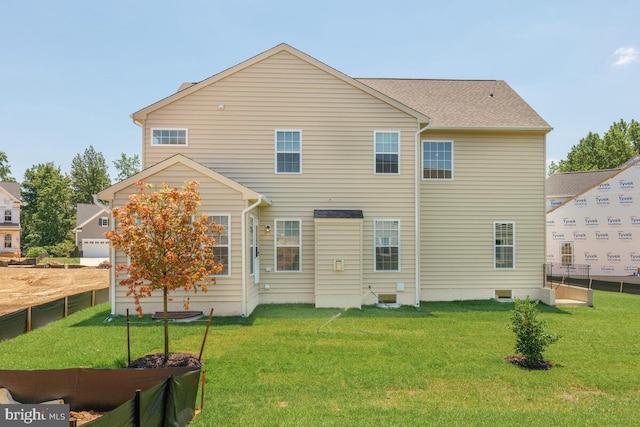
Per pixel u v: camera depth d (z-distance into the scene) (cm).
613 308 1450
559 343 959
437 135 1540
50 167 6662
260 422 548
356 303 1336
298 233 1389
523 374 751
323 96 1401
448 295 1522
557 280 2403
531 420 566
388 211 1413
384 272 1404
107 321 1111
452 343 934
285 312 1247
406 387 686
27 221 6238
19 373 584
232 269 1170
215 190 1167
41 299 1772
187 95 1366
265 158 1381
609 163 5275
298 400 627
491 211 1548
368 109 1410
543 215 1558
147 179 1148
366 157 1409
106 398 582
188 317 1119
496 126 1519
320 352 855
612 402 641
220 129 1370
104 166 7675
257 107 1383
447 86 1839
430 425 544
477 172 1547
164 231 738
